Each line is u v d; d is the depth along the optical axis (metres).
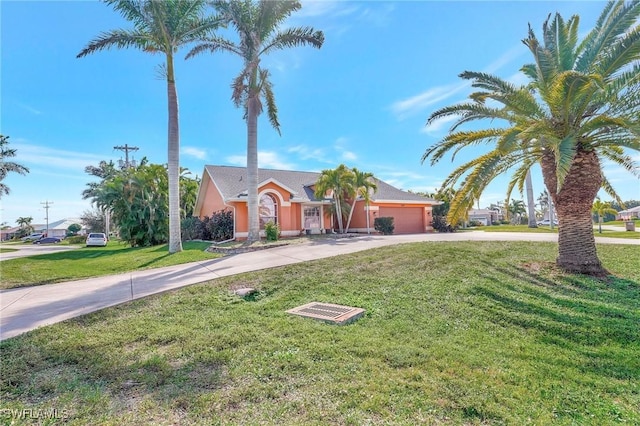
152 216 24.84
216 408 3.21
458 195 10.97
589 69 10.09
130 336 5.12
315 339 5.00
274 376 3.86
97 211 57.00
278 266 10.20
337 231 26.02
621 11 9.53
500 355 4.72
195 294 7.56
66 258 17.42
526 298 7.66
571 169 10.12
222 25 15.66
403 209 28.05
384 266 10.04
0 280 10.12
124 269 11.93
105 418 3.06
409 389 3.60
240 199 20.19
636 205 69.62
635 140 9.07
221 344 4.80
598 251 13.21
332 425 2.95
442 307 6.87
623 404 3.54
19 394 3.50
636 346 5.23
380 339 5.09
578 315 6.67
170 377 3.84
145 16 14.45
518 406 3.39
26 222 90.31
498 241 15.18
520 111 9.90
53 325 5.62
